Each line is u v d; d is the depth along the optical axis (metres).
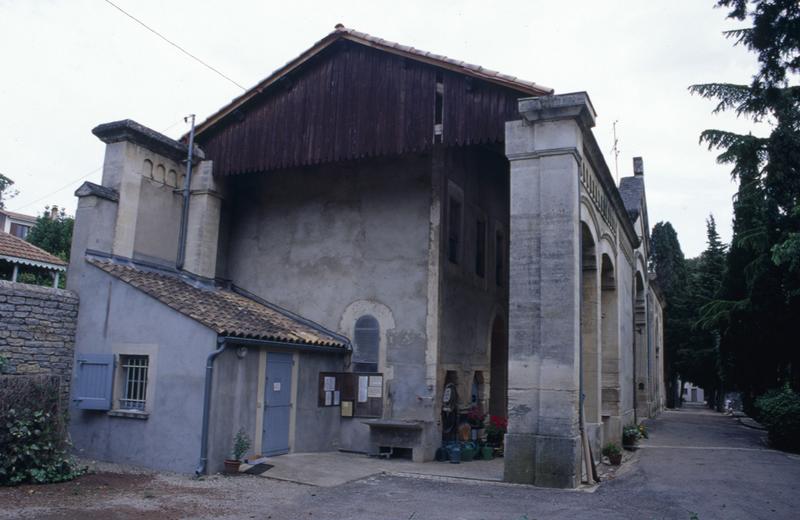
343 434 13.91
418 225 14.25
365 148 13.30
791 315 19.00
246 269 15.90
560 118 11.36
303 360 13.29
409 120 12.97
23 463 9.38
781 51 9.41
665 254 50.19
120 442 11.49
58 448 9.88
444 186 14.40
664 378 46.62
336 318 14.65
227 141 15.04
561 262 10.94
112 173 13.55
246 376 11.67
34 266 17.59
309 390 13.37
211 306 12.67
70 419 11.98
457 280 14.91
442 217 14.19
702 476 11.86
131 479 10.08
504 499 9.29
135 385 11.77
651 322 32.09
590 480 10.78
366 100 13.51
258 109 14.77
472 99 12.43
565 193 11.11
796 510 9.02
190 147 14.84
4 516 7.39
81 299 12.49
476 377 16.12
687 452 15.91
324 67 14.14
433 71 12.98
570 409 10.44
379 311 14.23
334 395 13.94
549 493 9.80
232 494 9.26
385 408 13.70
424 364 13.57
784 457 14.83
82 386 12.02
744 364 22.20
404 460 12.92
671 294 48.56
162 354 11.41
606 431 16.05
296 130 14.18
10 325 11.20
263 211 16.03
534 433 10.66
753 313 19.89
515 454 10.70
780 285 19.19
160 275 13.73
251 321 12.62
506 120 12.03
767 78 9.78
